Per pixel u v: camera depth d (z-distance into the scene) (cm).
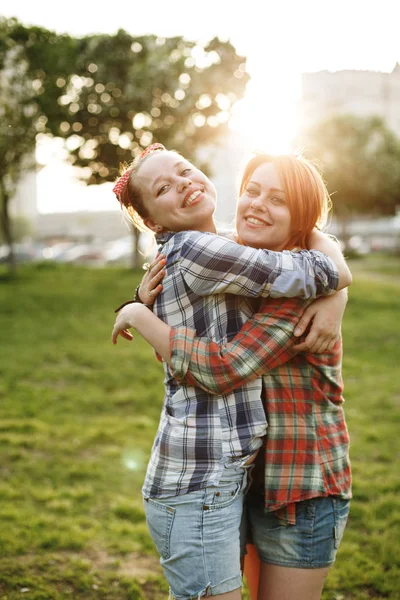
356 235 5012
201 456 174
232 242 176
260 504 188
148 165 192
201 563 172
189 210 188
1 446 510
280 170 188
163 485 177
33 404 627
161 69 1627
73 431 550
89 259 3038
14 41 1645
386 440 529
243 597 311
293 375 185
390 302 1384
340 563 339
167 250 186
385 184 2905
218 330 180
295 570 183
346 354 873
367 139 2914
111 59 1648
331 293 182
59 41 1666
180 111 1661
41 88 1659
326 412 190
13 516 384
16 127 1705
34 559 339
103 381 724
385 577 323
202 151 1980
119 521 388
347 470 193
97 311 1227
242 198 195
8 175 1842
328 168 2841
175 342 176
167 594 313
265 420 180
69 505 404
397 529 374
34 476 452
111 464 478
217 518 173
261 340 177
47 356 838
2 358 824
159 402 645
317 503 183
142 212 196
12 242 1920
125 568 336
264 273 172
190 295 181
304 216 188
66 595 309
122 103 1662
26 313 1199
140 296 192
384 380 727
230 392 178
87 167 1778
